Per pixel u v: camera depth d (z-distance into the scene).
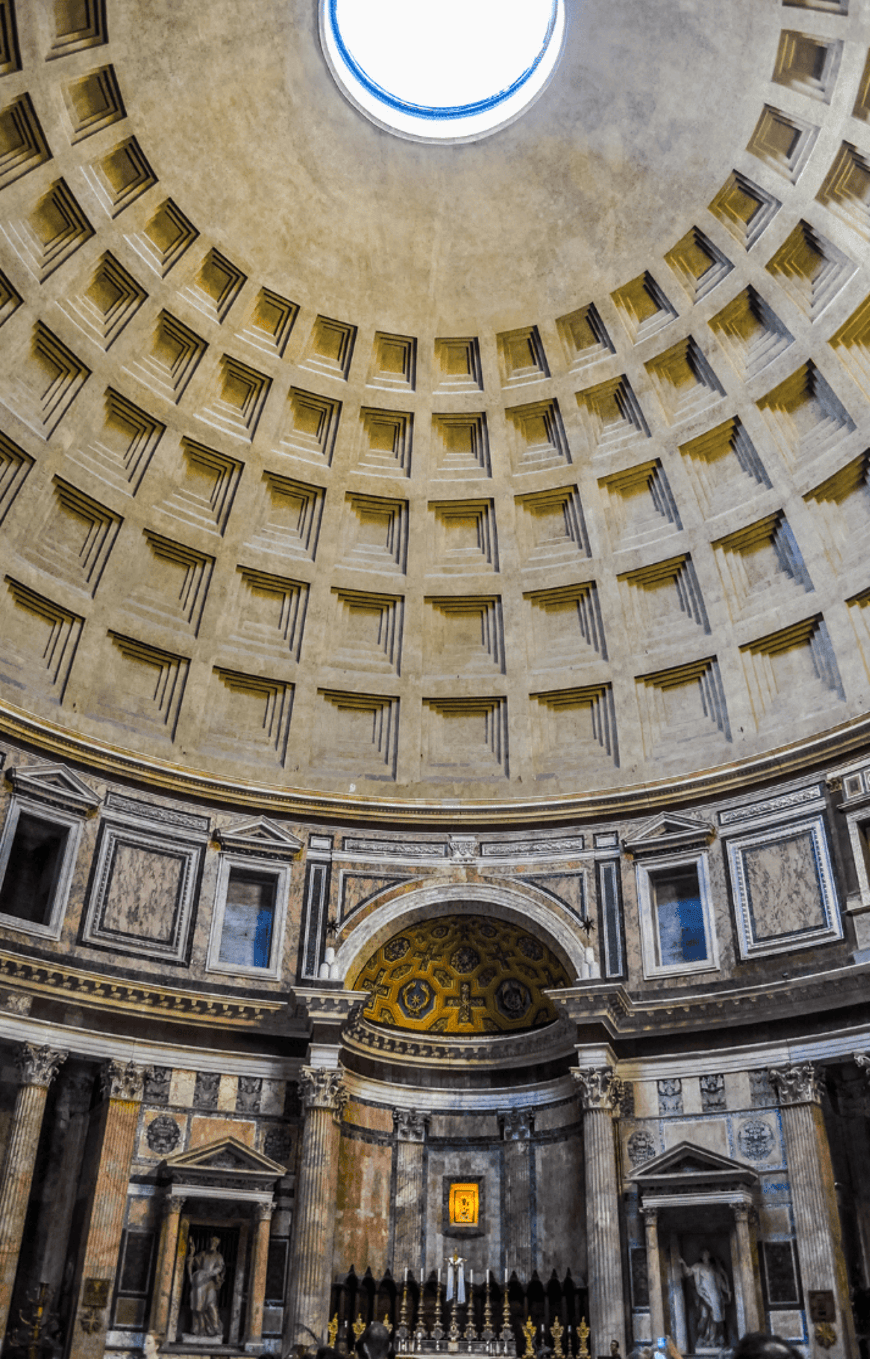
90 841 24.95
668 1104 23.38
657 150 25.08
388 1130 26.06
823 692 25.69
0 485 25.50
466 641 29.47
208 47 23.67
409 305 27.92
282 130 25.27
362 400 28.80
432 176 26.16
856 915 22.84
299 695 28.77
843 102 22.38
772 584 27.03
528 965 27.38
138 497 27.42
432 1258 25.06
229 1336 21.86
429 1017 27.95
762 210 24.94
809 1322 20.05
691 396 27.56
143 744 26.83
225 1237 22.81
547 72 24.75
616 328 27.47
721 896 25.00
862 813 23.44
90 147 23.98
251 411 28.50
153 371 27.17
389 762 28.80
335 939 26.14
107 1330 20.97
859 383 24.94
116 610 27.12
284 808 27.45
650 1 23.12
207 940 25.55
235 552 28.61
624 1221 22.53
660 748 27.56
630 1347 21.31
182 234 26.17
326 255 27.03
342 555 29.48
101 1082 23.27
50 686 26.09
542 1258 24.44
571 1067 23.52
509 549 29.33
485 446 29.27
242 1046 24.59
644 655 28.06
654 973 24.91
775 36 22.48
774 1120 22.28
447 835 27.77
